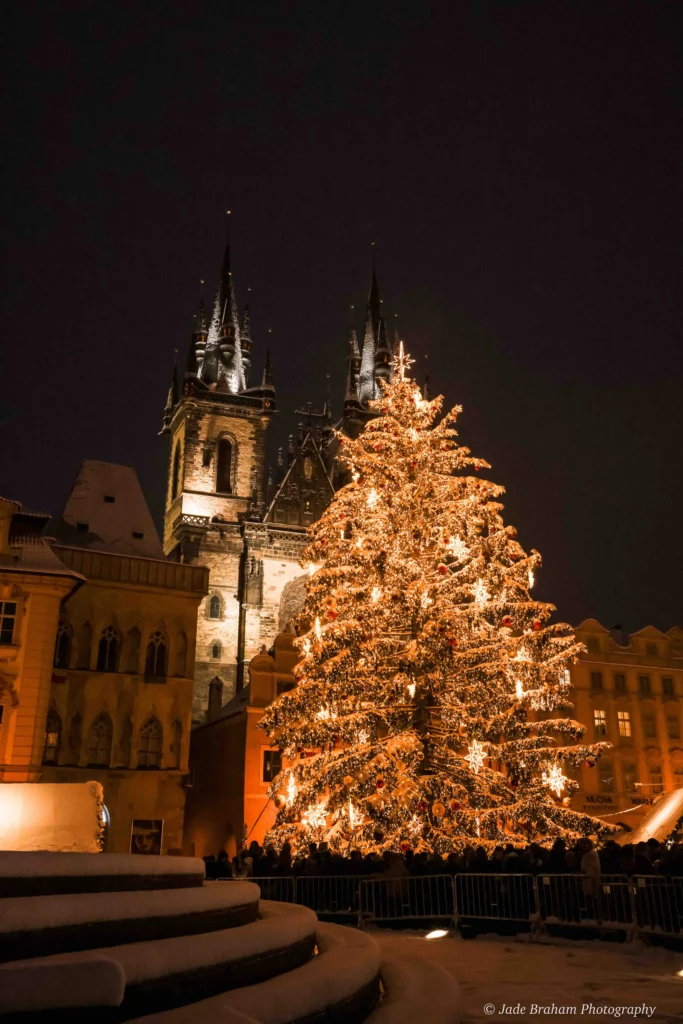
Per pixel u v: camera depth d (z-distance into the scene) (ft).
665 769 175.73
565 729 94.73
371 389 332.39
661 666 184.03
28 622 120.06
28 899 16.21
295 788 96.43
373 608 96.53
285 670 151.43
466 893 56.29
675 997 31.48
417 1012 22.71
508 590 102.22
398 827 87.86
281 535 259.60
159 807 130.93
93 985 14.15
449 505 102.32
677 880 42.88
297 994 19.38
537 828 93.35
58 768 126.31
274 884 67.31
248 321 324.19
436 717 101.45
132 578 141.59
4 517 125.29
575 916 49.39
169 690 138.21
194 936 19.40
